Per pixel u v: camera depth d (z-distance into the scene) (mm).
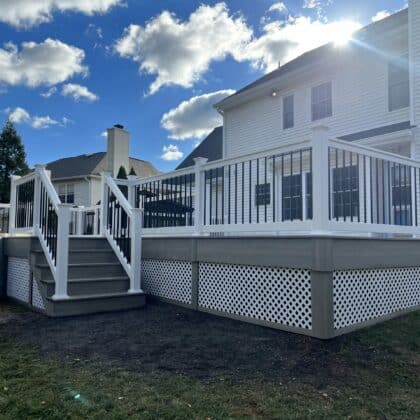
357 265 4055
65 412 2400
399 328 4164
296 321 4012
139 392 2705
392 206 6094
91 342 3861
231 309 4766
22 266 6176
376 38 8461
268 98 11070
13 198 6754
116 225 6117
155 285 6027
